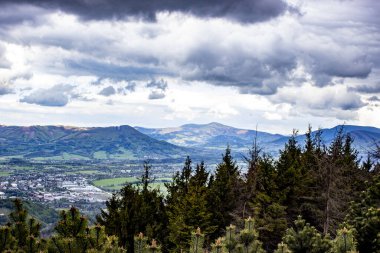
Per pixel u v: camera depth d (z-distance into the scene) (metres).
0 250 8.38
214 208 33.56
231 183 35.75
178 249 29.41
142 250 8.49
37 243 8.73
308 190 32.62
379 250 12.67
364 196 15.71
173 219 31.02
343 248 11.09
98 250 8.27
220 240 9.48
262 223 29.56
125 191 29.84
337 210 24.72
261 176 32.66
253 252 10.09
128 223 27.33
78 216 8.91
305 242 11.96
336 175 25.58
